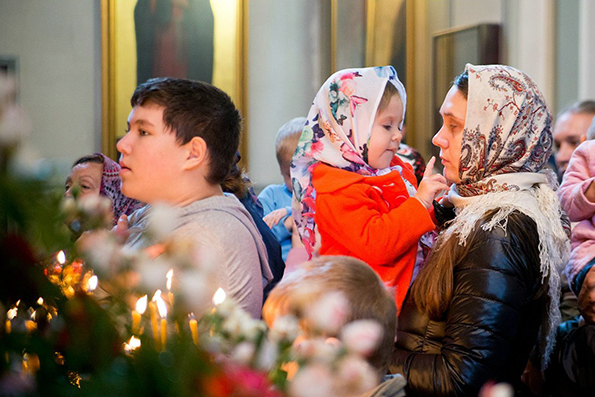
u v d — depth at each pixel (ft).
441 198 8.14
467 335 6.37
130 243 6.37
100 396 2.45
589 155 9.78
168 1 22.97
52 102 22.57
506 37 23.29
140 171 6.63
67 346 2.68
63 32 22.57
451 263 6.75
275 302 4.64
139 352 2.59
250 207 8.99
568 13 22.54
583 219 9.29
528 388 8.36
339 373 2.64
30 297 2.77
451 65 23.52
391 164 8.77
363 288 4.72
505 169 7.29
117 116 22.84
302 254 10.71
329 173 7.66
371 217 7.29
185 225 6.40
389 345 4.83
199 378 2.50
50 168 2.37
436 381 6.36
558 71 22.85
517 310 6.51
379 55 23.94
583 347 7.84
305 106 24.11
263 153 24.00
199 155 6.67
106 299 2.85
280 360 2.75
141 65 22.95
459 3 23.54
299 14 23.85
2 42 22.25
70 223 2.76
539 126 7.39
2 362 2.52
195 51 23.27
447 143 7.46
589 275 8.45
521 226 6.72
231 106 7.05
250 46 23.77
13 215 2.38
